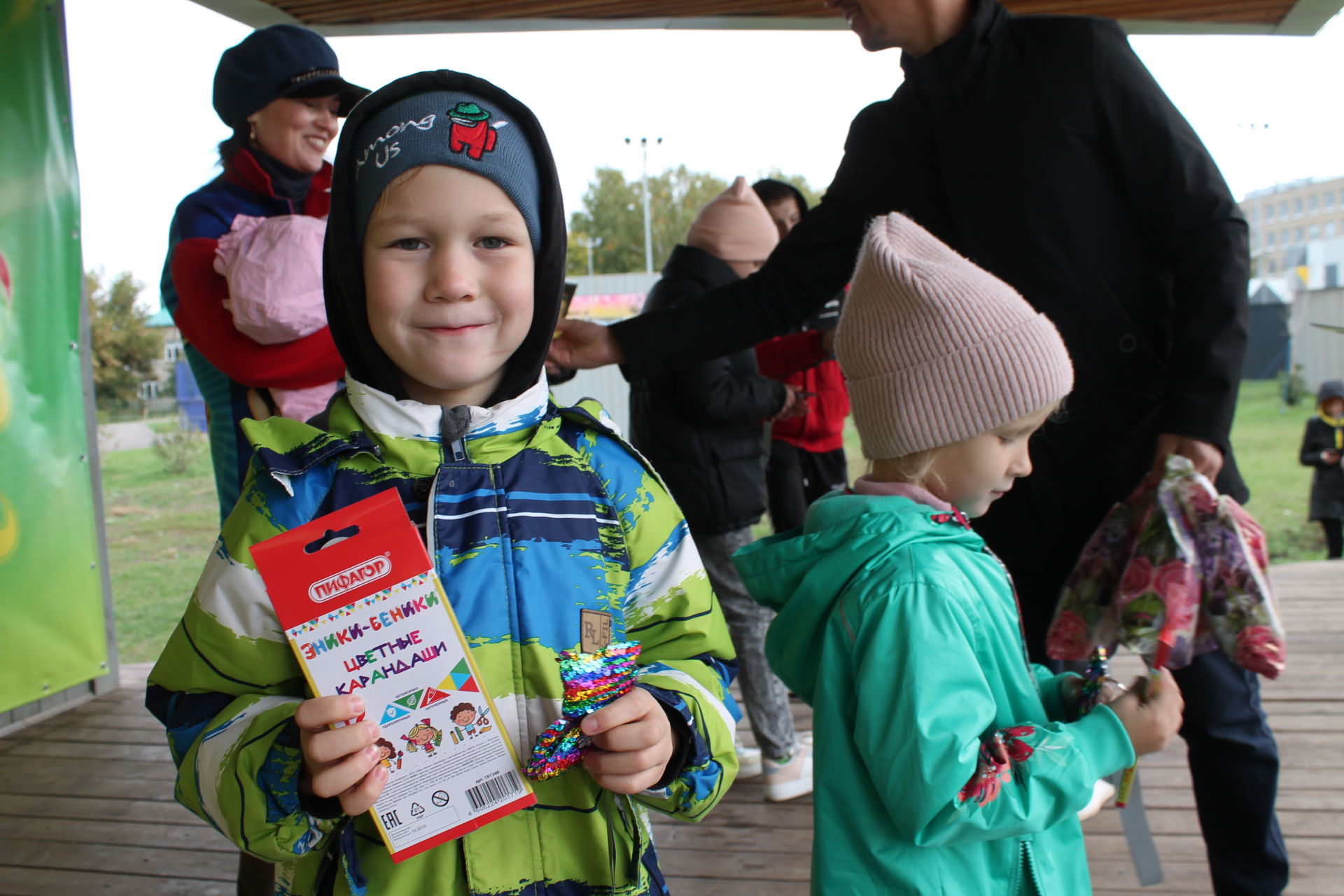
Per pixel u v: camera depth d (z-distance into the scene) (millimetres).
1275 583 4496
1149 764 2680
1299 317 21562
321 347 1701
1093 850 2254
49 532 3186
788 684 1315
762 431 2613
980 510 1311
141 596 7227
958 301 1213
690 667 981
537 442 962
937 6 1661
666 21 3723
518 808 821
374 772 779
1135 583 1415
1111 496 1663
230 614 874
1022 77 1599
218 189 1873
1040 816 1077
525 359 1020
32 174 3037
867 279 1296
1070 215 1604
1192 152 1546
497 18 3617
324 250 1046
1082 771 1100
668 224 50844
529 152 976
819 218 1932
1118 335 1639
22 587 3084
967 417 1222
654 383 2521
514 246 935
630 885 904
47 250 3113
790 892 2154
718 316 1960
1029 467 1301
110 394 19328
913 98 1743
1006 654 1196
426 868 863
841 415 3066
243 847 829
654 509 1000
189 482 12586
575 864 897
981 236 1679
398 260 912
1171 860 2197
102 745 3074
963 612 1129
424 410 935
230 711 875
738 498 2500
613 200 50750
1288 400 18750
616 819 911
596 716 810
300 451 912
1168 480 1414
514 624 886
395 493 810
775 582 1316
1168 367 1629
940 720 1054
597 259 50938
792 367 2965
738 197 2703
